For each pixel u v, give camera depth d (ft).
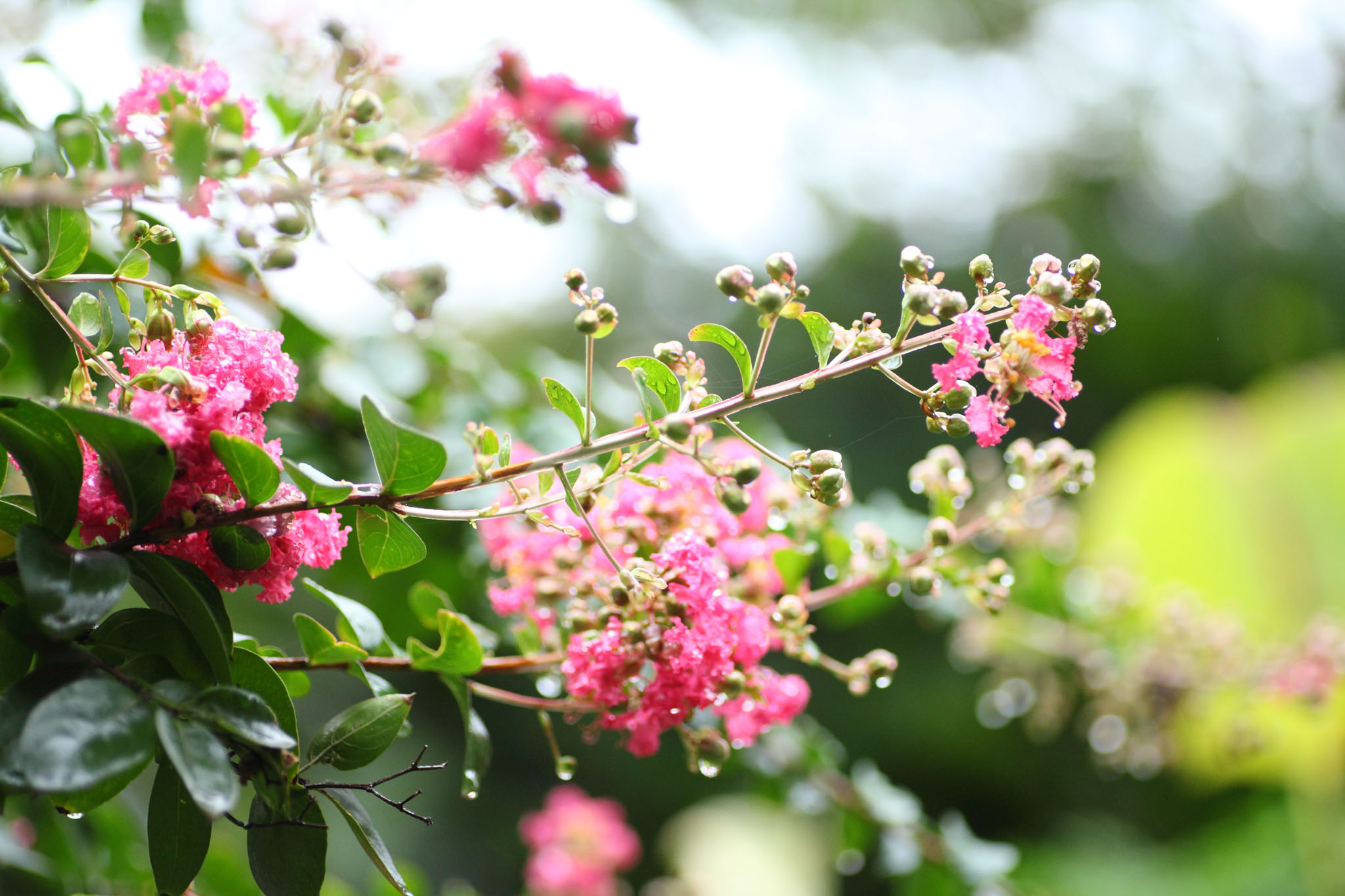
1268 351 12.07
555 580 2.69
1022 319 2.41
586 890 4.71
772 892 7.00
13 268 2.42
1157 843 10.16
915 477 2.87
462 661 2.61
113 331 2.47
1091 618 4.22
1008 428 2.42
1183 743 5.19
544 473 2.49
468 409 3.47
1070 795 10.50
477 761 2.62
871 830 3.54
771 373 2.73
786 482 2.81
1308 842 7.86
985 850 3.50
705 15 12.25
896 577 2.83
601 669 2.52
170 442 2.33
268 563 2.43
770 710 2.65
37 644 2.31
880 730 10.43
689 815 8.11
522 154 2.29
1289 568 6.77
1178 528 7.02
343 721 2.47
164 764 2.42
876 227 12.62
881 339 2.45
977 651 4.42
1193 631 4.27
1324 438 6.84
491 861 9.18
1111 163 13.19
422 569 3.11
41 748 2.24
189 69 2.42
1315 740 6.28
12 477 2.82
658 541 2.64
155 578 2.37
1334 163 12.90
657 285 12.71
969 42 13.34
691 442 2.46
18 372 2.81
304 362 3.15
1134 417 12.13
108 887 2.94
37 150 2.44
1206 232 12.91
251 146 2.35
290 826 2.40
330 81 2.39
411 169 2.33
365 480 3.17
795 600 2.64
